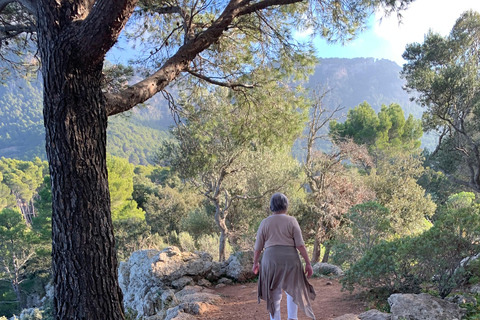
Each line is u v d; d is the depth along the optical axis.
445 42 16.47
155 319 6.61
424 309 4.00
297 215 19.67
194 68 6.47
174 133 11.61
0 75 6.82
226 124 8.24
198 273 8.21
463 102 16.03
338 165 18.05
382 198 19.58
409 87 17.80
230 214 21.77
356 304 5.24
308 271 3.56
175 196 34.31
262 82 6.42
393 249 4.92
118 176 34.38
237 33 6.50
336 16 5.74
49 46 2.96
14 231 31.77
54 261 3.06
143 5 5.67
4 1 4.30
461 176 21.27
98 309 3.02
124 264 10.02
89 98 3.10
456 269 4.63
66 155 2.98
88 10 3.18
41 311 14.71
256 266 3.67
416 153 26.98
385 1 5.04
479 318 3.69
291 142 7.69
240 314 5.57
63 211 2.99
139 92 3.80
